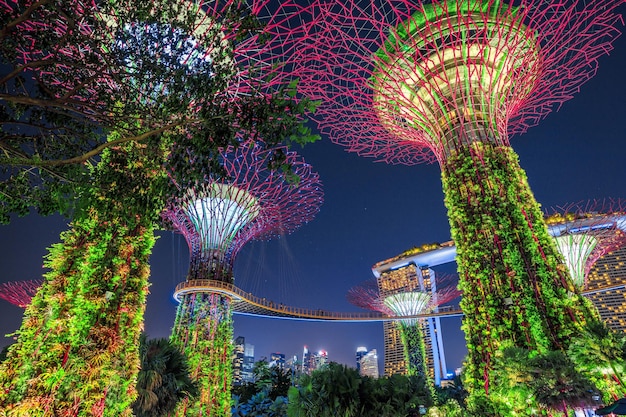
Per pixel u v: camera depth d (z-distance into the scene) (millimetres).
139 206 7652
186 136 7113
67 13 6746
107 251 12281
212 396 29109
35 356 10539
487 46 21500
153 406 15031
